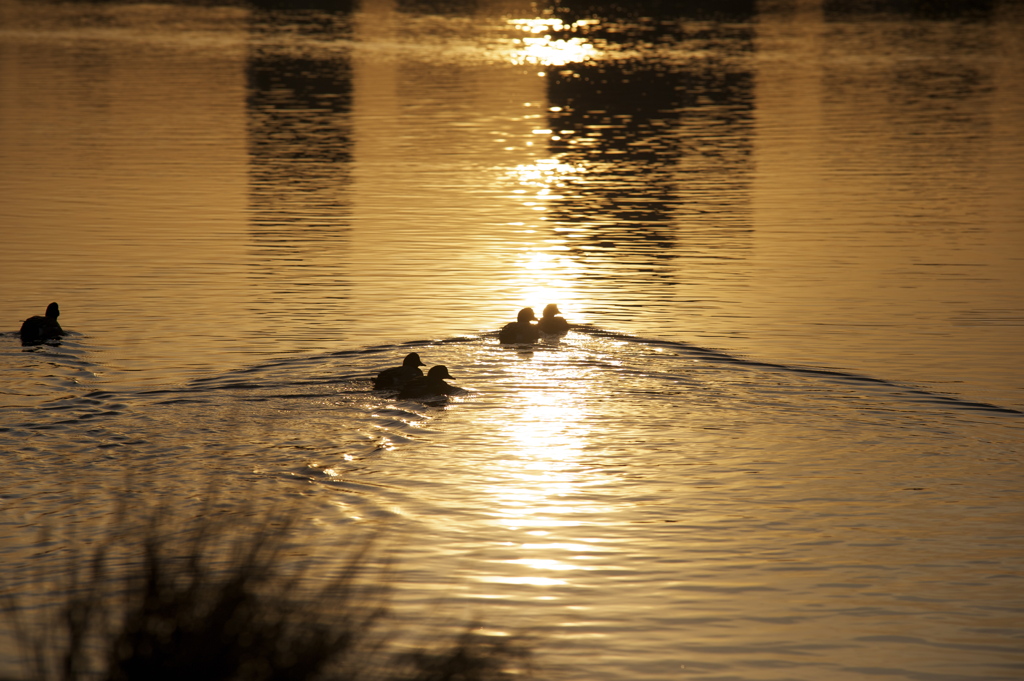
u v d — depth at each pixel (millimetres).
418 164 145375
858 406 60031
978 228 108750
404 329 74812
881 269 93500
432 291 85625
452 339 72312
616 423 56969
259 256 97000
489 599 38812
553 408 59062
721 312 80062
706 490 48812
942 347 71438
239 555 30469
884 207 118938
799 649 36094
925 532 44781
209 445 52719
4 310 78812
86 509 45125
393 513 45688
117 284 86625
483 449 53062
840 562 42250
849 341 72875
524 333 71188
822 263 95750
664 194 127125
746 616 38156
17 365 65500
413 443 53719
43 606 36562
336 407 58562
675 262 96438
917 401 60875
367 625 28109
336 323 76125
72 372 64312
